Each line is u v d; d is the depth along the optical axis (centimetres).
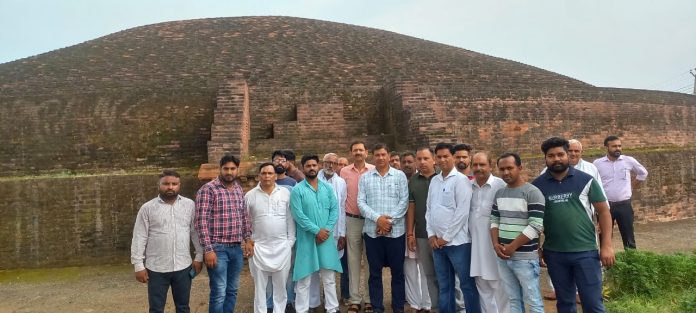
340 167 740
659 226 1202
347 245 609
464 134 1178
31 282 813
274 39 1772
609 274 632
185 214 507
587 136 1327
